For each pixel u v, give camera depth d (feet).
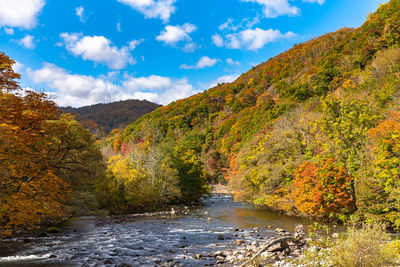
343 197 76.74
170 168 177.99
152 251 55.11
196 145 415.03
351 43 302.25
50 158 64.95
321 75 278.26
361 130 82.28
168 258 48.91
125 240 67.05
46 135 63.82
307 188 86.33
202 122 524.52
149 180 162.09
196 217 114.11
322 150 107.24
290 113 196.24
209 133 444.14
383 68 167.43
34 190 56.70
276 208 118.32
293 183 100.17
